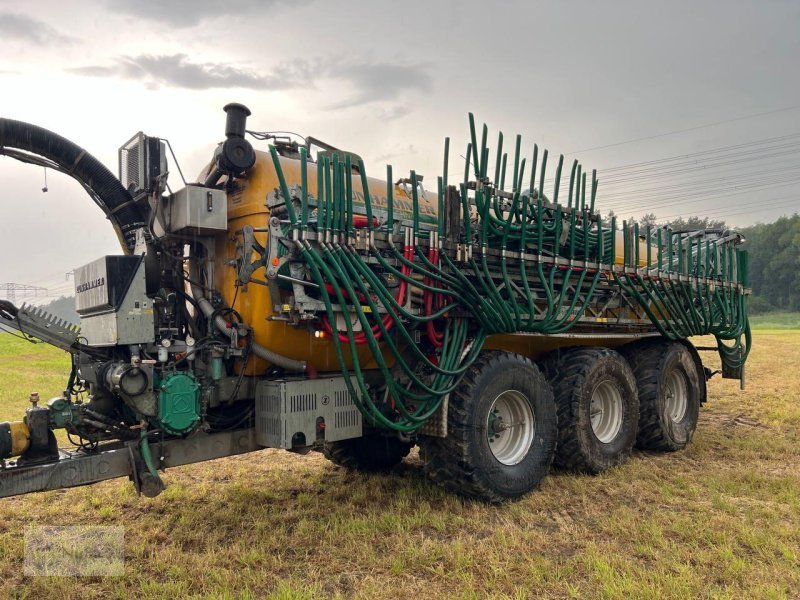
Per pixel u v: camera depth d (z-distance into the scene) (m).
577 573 3.45
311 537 3.98
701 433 7.44
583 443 5.48
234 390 4.21
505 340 5.43
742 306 8.00
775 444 6.61
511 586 3.27
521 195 5.18
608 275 5.89
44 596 3.25
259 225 4.27
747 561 3.57
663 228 7.02
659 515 4.34
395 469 5.83
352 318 4.12
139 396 3.72
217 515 4.41
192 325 4.41
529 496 4.95
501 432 5.06
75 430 3.73
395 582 3.35
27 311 3.77
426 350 4.86
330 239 3.92
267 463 6.08
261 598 3.20
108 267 3.79
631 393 6.09
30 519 4.40
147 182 4.33
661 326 6.60
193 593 3.26
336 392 4.36
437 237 4.52
